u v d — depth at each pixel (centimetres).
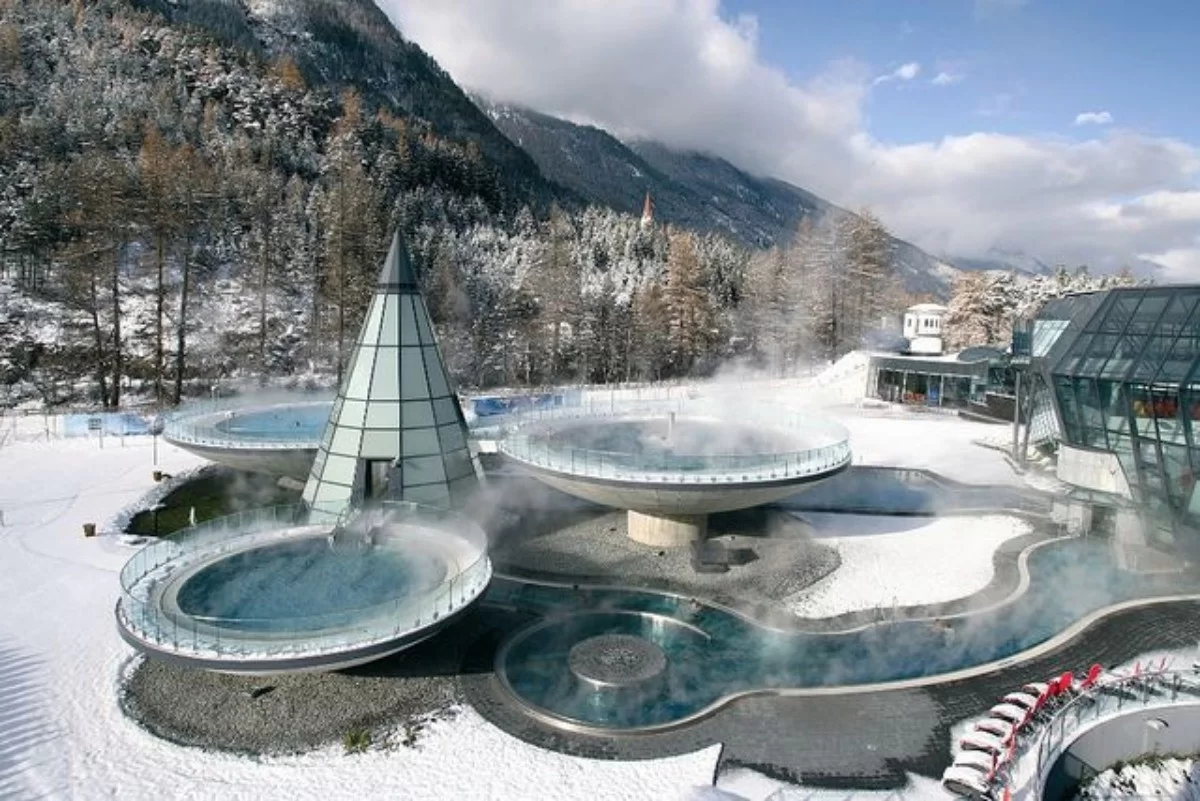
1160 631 2094
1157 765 1677
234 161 8850
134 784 1421
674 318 7800
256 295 7412
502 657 1922
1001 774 1439
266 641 1606
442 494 2528
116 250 5681
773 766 1496
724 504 2578
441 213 10344
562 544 2727
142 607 1716
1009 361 4522
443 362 2633
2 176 7525
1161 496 2661
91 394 5522
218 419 3522
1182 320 2570
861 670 1908
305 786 1429
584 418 3453
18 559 2430
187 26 12300
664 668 1889
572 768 1486
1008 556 2677
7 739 1530
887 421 5162
